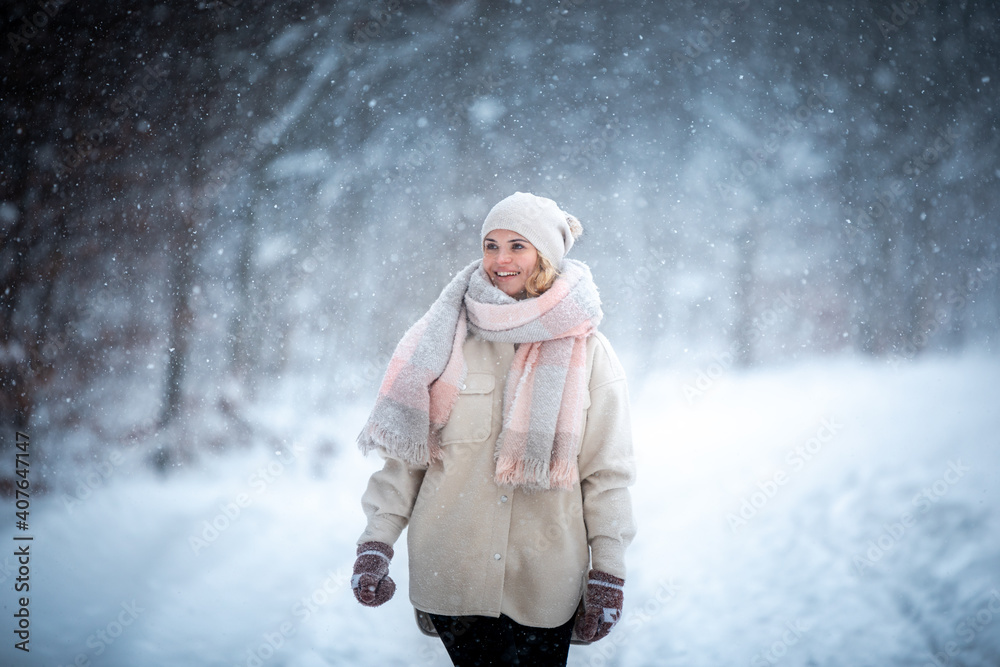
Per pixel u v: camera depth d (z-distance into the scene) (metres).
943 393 6.81
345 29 8.25
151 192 7.32
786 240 10.25
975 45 8.98
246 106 7.87
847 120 9.90
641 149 10.13
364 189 9.01
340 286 8.73
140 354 6.97
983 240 9.13
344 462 5.69
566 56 9.55
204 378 7.23
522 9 9.04
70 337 6.62
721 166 10.20
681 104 9.93
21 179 6.53
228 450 6.32
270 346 7.90
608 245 10.16
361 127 8.87
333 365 8.36
